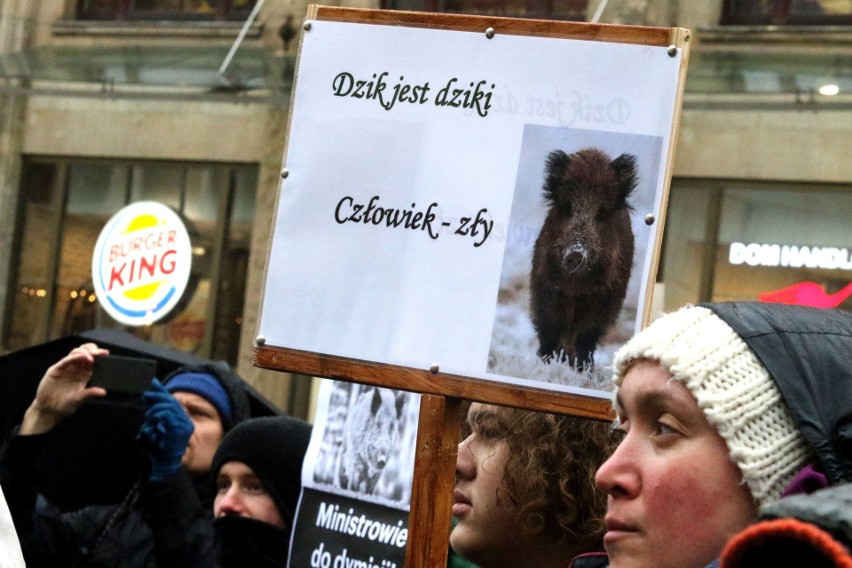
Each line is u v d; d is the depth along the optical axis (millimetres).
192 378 5859
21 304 17188
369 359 3012
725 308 2109
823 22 13422
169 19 16312
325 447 4625
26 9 16766
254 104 16234
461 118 3023
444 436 2961
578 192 2922
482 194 2986
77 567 5164
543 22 2988
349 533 4504
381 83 3090
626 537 2029
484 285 2953
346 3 11188
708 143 14078
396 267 3020
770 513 1377
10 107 17281
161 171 16719
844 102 13281
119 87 16516
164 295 16297
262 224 16109
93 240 17031
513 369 2912
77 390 5246
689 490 1994
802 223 13820
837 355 2018
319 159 3104
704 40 13586
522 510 3102
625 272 2871
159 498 4812
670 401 2033
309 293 3070
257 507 4934
